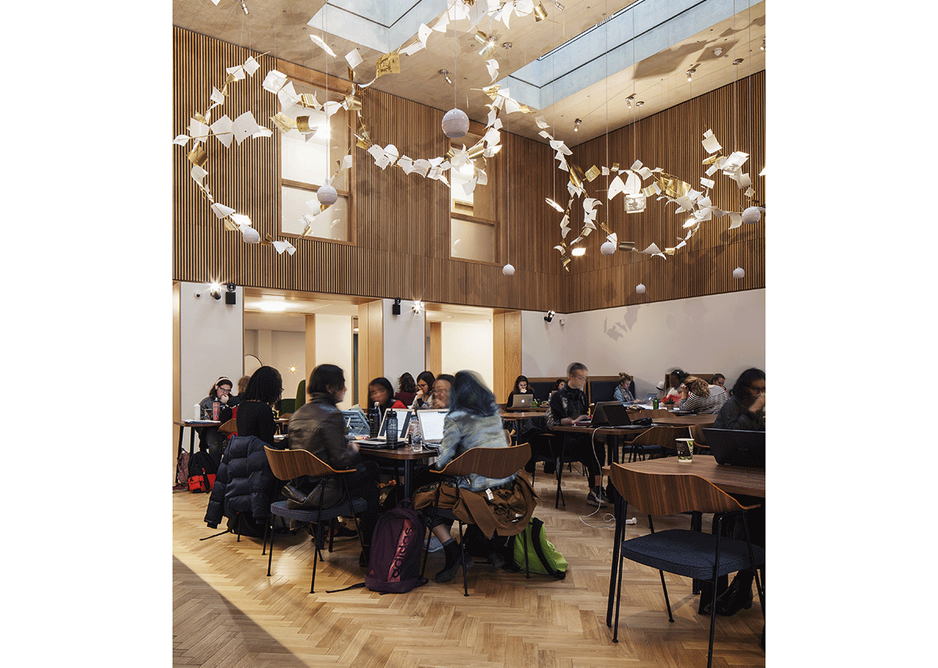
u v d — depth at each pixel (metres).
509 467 3.54
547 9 7.51
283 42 8.37
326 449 3.60
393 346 9.93
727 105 9.80
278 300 9.98
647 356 11.05
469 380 3.70
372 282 9.71
